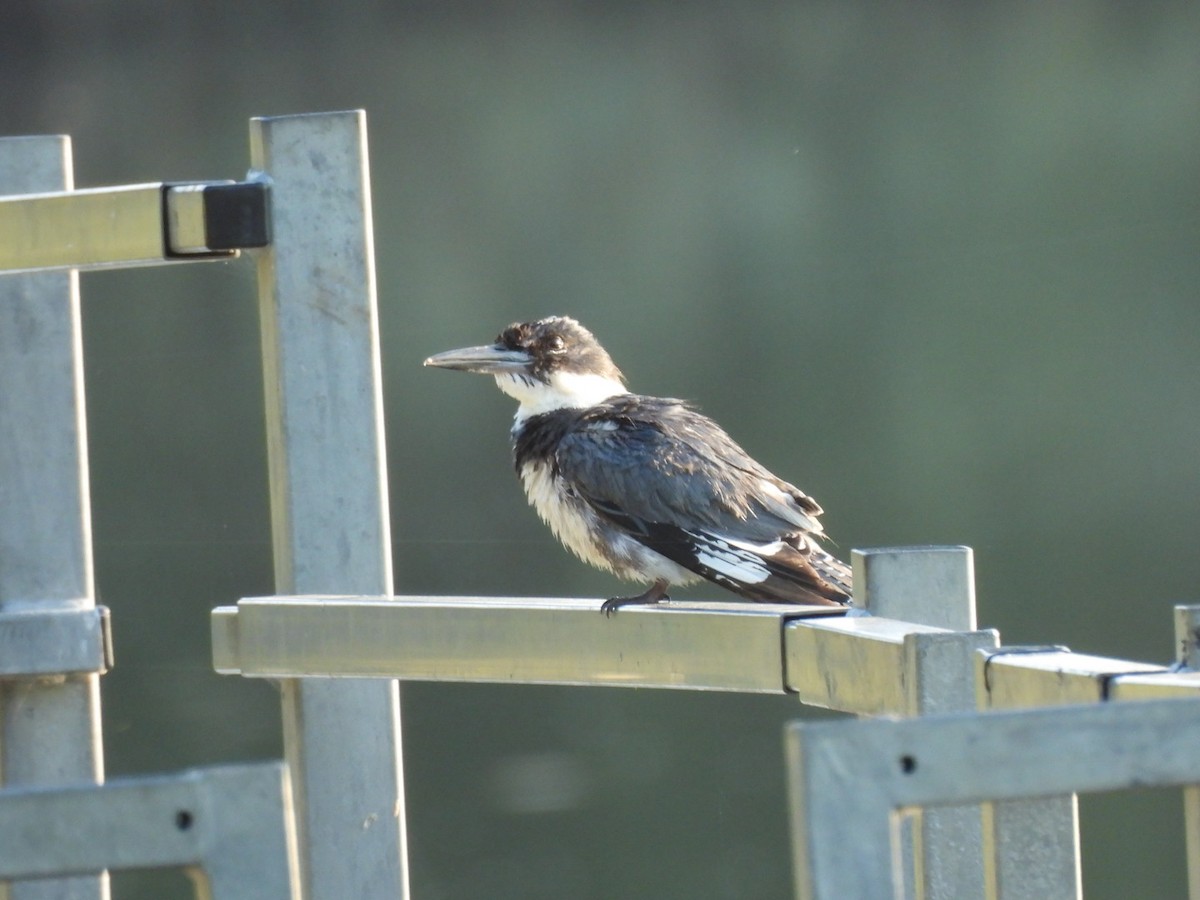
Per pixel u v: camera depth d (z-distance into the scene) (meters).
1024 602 14.69
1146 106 19.19
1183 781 2.55
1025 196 19.27
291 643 4.76
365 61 20.59
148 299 16.98
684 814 11.48
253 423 16.38
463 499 16.03
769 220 19.52
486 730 12.67
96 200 4.95
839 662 3.87
